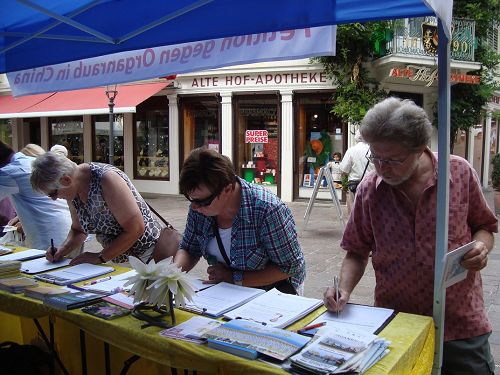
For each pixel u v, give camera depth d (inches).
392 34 428.5
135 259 78.5
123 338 75.4
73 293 91.1
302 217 399.5
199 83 519.2
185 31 102.2
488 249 74.1
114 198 110.7
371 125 68.1
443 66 69.7
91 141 608.1
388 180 70.1
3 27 122.7
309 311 79.6
